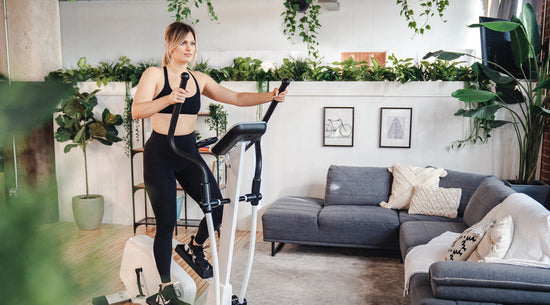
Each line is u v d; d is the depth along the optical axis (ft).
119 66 18.08
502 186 12.50
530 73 14.39
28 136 1.34
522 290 7.68
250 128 6.15
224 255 7.19
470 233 9.61
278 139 17.22
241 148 6.80
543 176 15.58
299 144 17.13
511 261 8.26
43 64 16.87
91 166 18.21
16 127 1.32
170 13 29.94
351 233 14.32
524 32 13.55
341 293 11.86
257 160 6.97
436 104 16.11
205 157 17.57
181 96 6.09
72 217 16.88
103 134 17.13
